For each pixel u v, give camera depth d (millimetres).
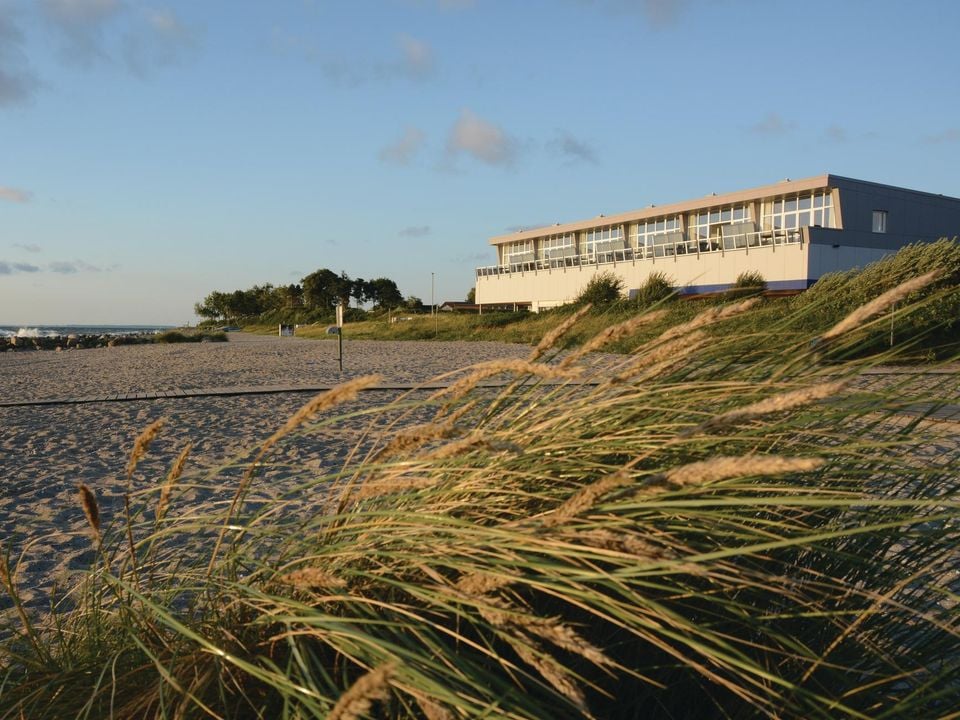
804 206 41531
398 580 1720
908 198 42219
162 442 9852
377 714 1542
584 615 1831
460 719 1310
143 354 36250
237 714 1645
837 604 1924
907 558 2172
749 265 41156
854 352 2197
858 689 1712
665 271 46281
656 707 1883
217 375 21422
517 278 61062
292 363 25516
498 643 1769
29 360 33906
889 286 2197
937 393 2064
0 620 3279
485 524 1947
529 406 2359
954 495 2084
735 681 1818
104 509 6285
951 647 2059
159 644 1995
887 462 2053
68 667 2047
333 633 1550
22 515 6148
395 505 2055
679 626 1462
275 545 2391
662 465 2039
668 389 2129
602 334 1955
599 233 55312
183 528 2117
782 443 2133
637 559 1415
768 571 1833
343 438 9531
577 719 1652
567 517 1481
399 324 52781
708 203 45625
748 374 2314
